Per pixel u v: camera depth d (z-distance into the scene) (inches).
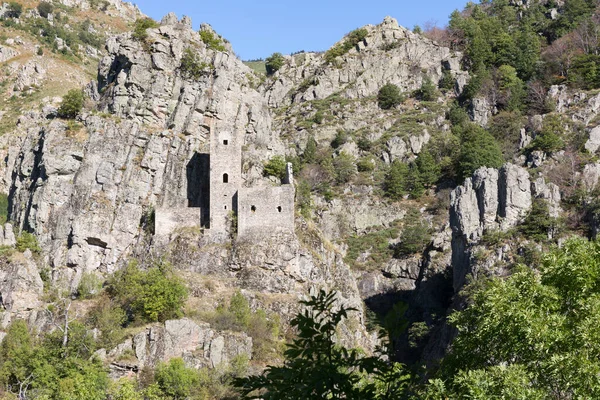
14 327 4178.2
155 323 4148.6
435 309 5334.6
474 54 7810.0
